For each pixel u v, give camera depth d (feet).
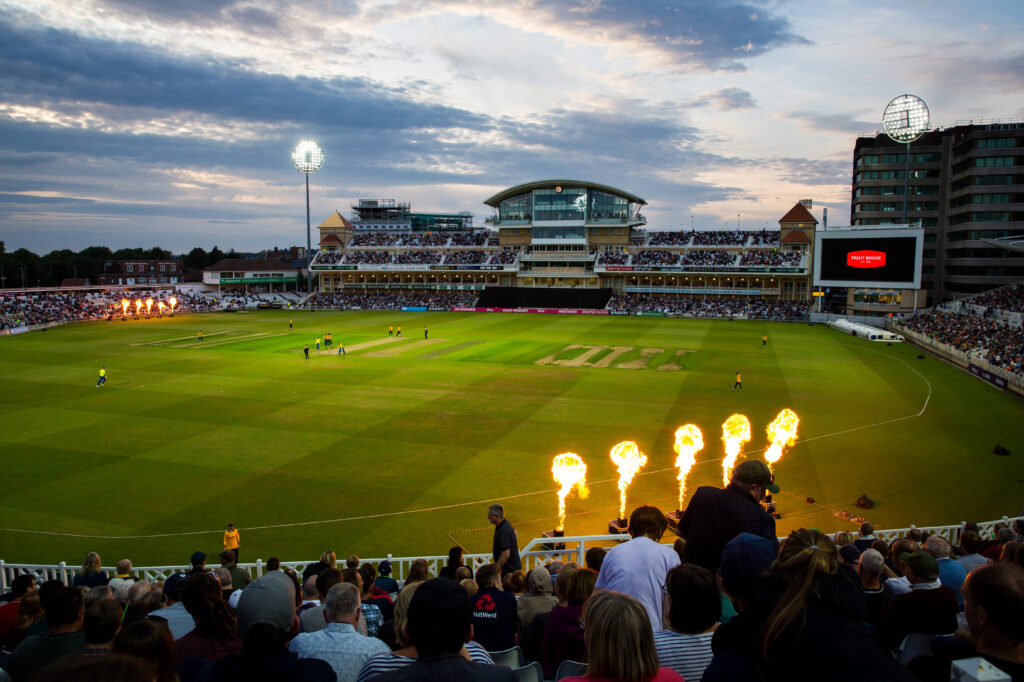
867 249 277.85
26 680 20.21
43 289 372.79
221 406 138.31
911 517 81.56
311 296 428.56
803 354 213.66
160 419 127.54
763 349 224.12
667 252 385.50
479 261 415.44
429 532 77.51
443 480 94.48
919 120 265.95
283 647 16.56
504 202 414.62
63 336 260.21
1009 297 256.11
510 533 44.45
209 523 80.07
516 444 111.34
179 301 382.22
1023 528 47.44
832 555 13.08
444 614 13.55
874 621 27.04
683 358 204.13
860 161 369.71
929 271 357.82
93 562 40.73
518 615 31.68
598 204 398.62
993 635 13.15
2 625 31.40
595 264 386.93
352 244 456.86
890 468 99.91
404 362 195.42
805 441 113.91
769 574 13.69
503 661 25.22
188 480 94.27
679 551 37.14
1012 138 306.35
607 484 92.89
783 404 141.18
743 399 146.00
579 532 77.56
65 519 81.10
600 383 163.53
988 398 147.74
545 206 401.49
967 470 98.84
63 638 20.89
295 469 98.94
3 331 261.65
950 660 14.49
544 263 406.00
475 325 301.22
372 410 134.72
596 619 12.66
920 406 139.54
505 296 393.50
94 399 145.38
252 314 365.81
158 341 244.63
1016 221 307.37
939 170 351.67
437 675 13.29
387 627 28.86
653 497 87.92
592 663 12.59
